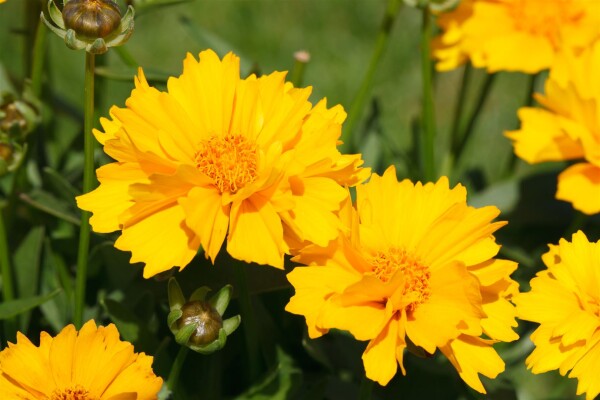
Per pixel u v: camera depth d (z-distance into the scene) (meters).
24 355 0.41
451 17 0.54
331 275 0.42
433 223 0.43
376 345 0.42
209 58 0.44
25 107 0.48
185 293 0.47
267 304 0.49
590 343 0.43
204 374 0.48
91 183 0.44
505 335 0.42
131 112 0.43
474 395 0.46
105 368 0.41
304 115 0.43
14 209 0.49
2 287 0.49
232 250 0.41
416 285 0.42
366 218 0.43
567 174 0.49
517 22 0.53
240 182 0.43
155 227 0.42
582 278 0.43
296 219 0.42
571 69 0.51
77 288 0.46
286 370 0.47
